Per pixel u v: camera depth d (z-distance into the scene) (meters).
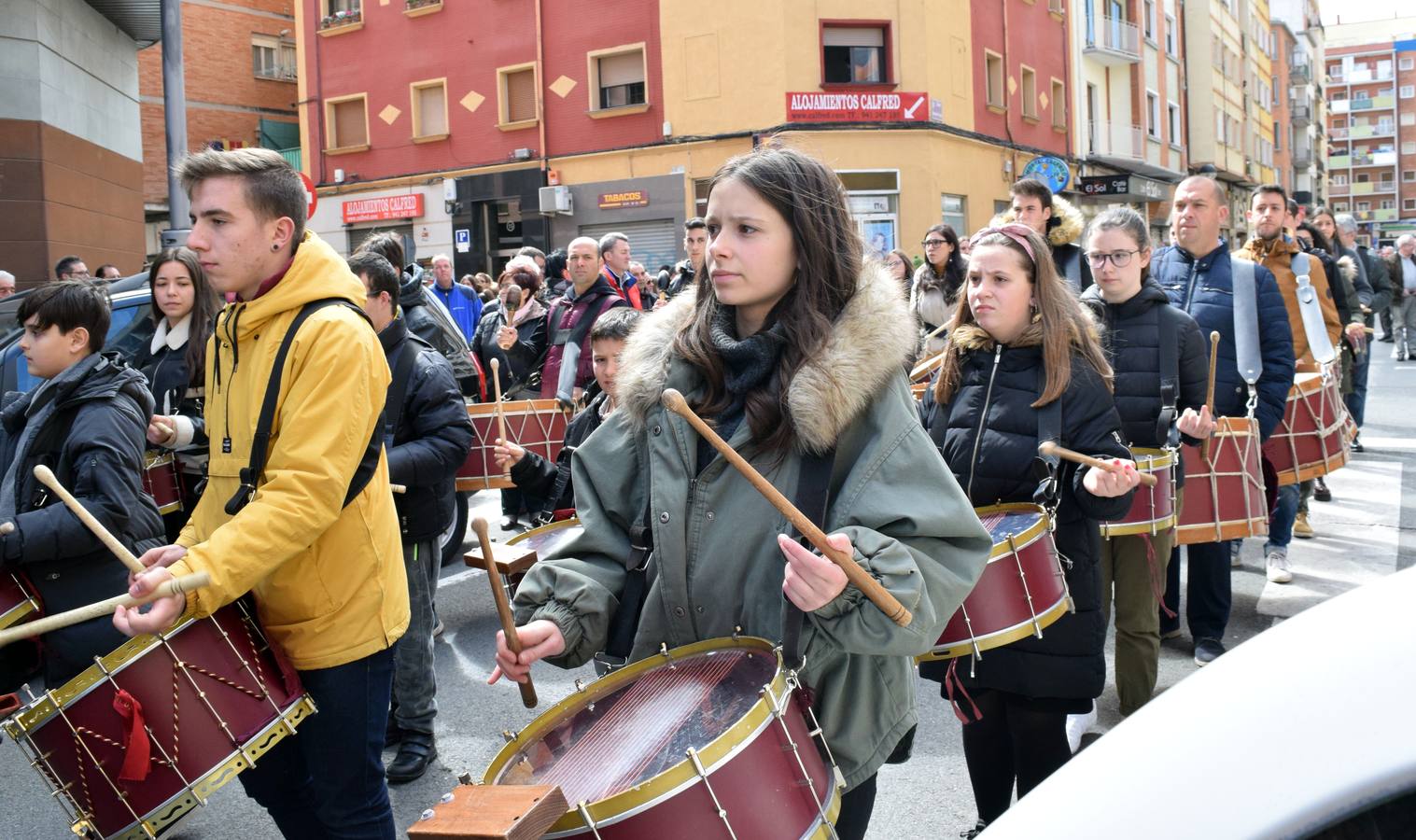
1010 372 3.39
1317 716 1.04
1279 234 6.47
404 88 24.91
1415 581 1.16
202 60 29.36
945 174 23.09
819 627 1.87
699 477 2.02
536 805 1.51
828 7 21.69
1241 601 6.01
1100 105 31.64
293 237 2.56
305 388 2.45
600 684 2.01
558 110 23.28
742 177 2.00
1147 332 4.25
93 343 3.59
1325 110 79.25
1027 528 2.92
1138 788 1.09
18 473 3.43
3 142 13.18
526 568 3.27
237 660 2.48
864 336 1.94
